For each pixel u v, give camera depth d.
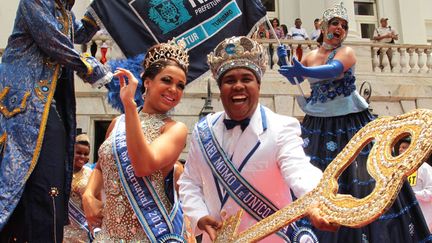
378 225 3.80
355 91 4.33
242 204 2.69
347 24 4.47
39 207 2.84
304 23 19.30
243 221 2.69
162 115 2.83
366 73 14.27
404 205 3.97
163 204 2.62
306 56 4.71
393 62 14.83
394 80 14.41
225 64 2.79
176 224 2.62
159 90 2.79
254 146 2.72
